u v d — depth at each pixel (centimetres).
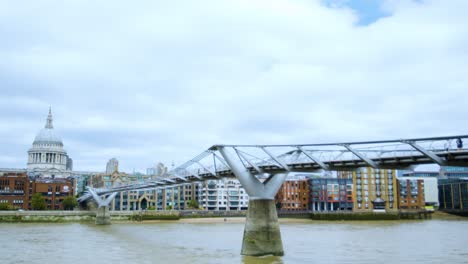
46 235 9606
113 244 7862
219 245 7669
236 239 8869
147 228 12350
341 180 19850
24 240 8525
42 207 18400
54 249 7125
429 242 8306
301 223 15438
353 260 5869
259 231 5975
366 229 11962
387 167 4872
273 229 6009
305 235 9856
